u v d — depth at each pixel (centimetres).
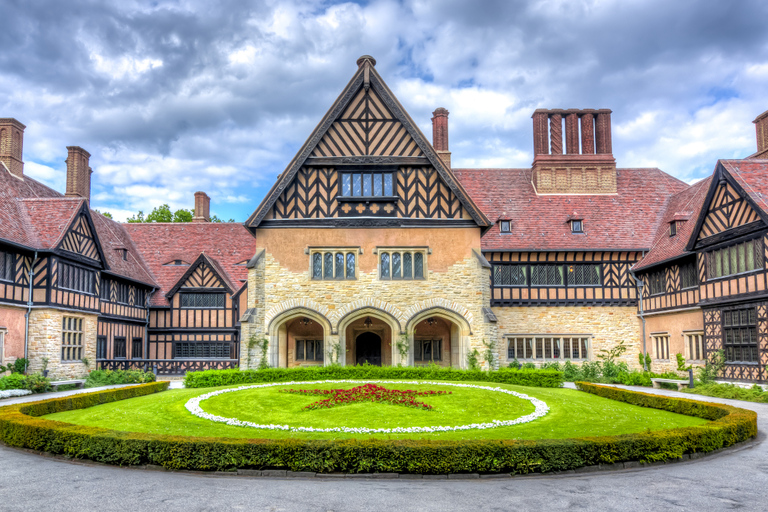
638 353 2695
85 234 2364
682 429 946
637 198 2981
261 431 1079
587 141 3050
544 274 2727
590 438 880
